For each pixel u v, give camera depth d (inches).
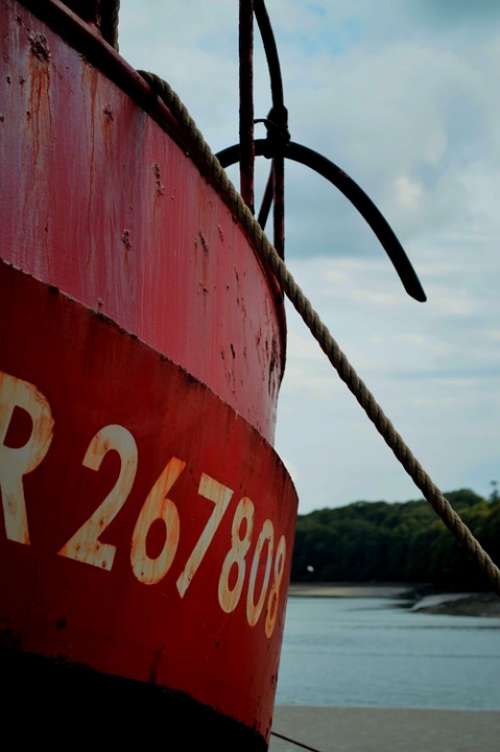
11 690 108.9
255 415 170.6
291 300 147.1
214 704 139.4
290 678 874.8
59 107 113.4
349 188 226.2
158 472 119.1
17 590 103.7
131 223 125.1
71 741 119.8
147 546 118.5
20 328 100.9
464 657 1148.5
